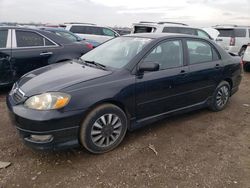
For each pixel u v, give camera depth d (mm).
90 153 3490
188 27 11250
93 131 3363
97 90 3336
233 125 4594
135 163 3311
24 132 3123
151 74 3859
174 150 3650
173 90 4180
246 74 9562
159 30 10812
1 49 5633
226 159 3463
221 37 13453
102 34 14469
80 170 3137
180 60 4316
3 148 3555
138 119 3873
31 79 3643
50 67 4184
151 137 4016
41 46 6199
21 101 3250
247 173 3168
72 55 6582
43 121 2994
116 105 3590
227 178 3059
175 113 4383
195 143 3881
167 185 2908
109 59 4094
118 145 3715
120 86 3512
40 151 3355
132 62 3750
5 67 5699
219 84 5051
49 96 3100
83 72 3676
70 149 3574
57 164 3242
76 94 3195
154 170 3172
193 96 4574
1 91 6141
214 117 4926
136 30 11523
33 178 2965
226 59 5125
